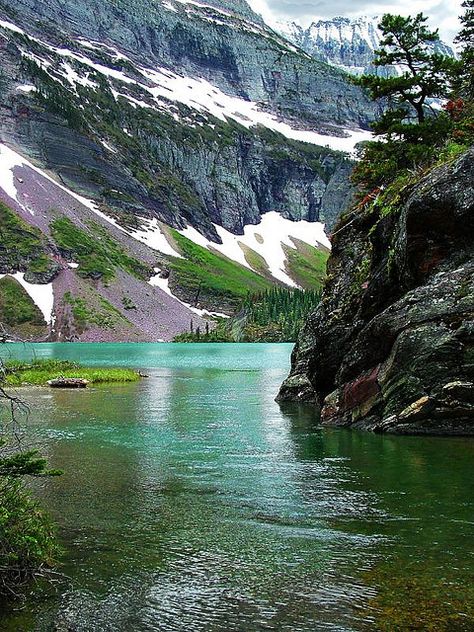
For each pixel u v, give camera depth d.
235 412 33.72
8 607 9.06
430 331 23.86
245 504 14.58
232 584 9.80
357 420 27.30
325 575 10.13
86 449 22.02
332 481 16.88
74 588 9.70
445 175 24.36
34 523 11.02
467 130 32.91
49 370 60.38
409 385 24.25
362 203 34.84
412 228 24.92
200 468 18.72
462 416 23.41
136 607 9.03
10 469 10.27
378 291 28.84
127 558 11.01
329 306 33.81
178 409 34.94
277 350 145.75
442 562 10.61
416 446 21.84
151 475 17.80
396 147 34.50
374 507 14.18
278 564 10.66
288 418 31.05
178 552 11.30
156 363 89.94
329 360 33.59
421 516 13.41
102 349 144.75
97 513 13.86
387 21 33.03
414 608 8.84
